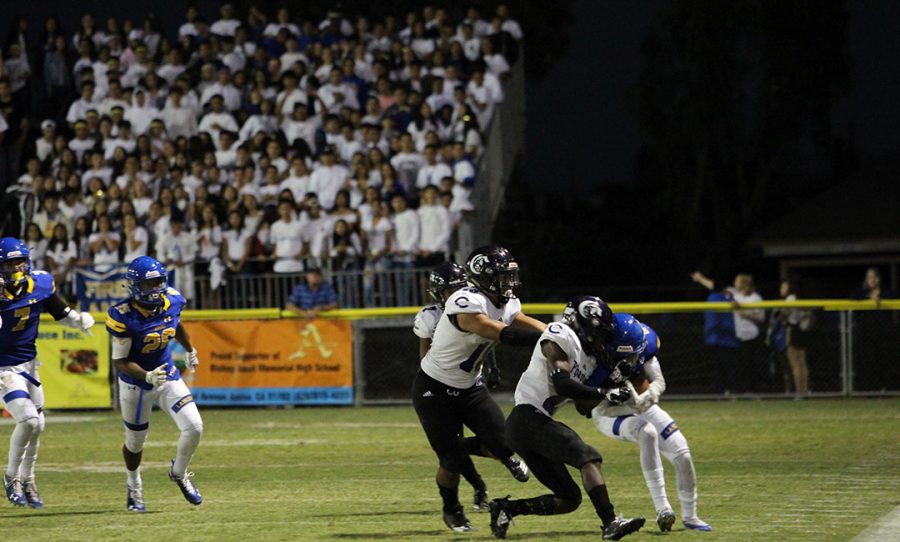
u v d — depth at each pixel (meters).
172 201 58.44
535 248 90.94
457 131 61.94
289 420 49.19
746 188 101.25
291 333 53.78
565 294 83.62
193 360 29.11
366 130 62.41
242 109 66.69
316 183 59.50
